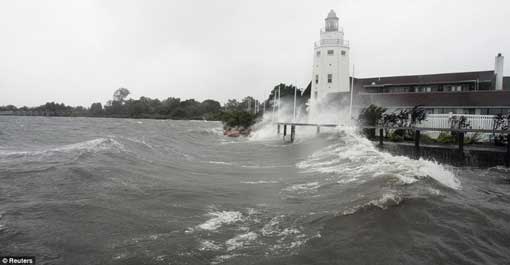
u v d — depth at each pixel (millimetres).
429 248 6617
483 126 23609
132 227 7906
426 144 23312
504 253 6535
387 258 6254
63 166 13484
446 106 31188
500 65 36625
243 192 11406
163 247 6875
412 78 45125
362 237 7117
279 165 18469
